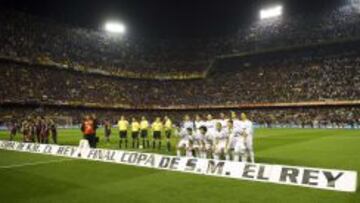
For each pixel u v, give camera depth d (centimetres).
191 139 1692
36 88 5981
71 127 5703
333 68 6184
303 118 5591
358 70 5825
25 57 6203
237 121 1512
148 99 7150
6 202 915
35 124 2658
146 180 1158
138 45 8244
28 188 1065
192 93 7181
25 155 1798
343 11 7238
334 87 5772
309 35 7031
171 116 6812
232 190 1012
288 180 1079
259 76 6912
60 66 6606
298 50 7088
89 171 1327
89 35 7756
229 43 8038
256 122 5825
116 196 963
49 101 5931
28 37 6594
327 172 1030
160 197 948
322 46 6838
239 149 1476
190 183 1108
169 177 1203
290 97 6000
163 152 2041
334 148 2100
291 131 4203
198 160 1298
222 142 1529
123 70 7488
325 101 5612
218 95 6838
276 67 6988
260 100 6238
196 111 6744
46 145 1903
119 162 1509
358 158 1639
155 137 2281
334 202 880
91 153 1648
